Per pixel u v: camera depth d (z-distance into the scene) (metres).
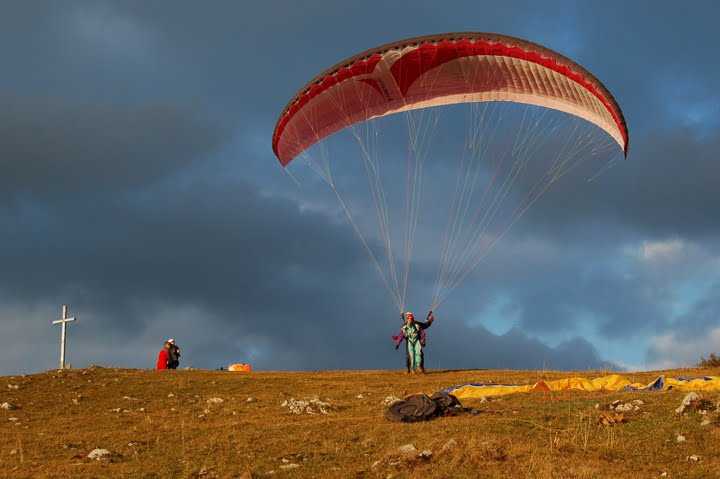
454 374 34.00
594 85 30.19
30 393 30.47
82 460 19.86
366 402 26.84
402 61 33.47
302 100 34.47
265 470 18.06
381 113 36.03
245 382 32.56
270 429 21.92
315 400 25.98
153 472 18.44
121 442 21.59
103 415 26.52
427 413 21.62
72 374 34.09
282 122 35.38
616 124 30.02
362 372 36.22
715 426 18.70
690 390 24.39
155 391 30.83
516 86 33.94
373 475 17.39
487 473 16.97
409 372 35.16
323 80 33.91
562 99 33.09
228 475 17.83
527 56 31.95
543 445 18.41
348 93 34.78
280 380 33.03
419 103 35.47
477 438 18.88
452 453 18.03
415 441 19.23
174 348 39.28
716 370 32.09
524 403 23.64
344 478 17.25
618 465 17.06
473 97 34.81
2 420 25.88
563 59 30.94
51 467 19.16
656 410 20.62
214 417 25.47
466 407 23.12
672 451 17.64
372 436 20.12
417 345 34.97
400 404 22.25
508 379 31.30
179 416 26.00
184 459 19.34
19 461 20.00
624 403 21.48
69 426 24.69
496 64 33.34
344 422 22.16
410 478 16.97
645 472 16.55
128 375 34.41
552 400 23.84
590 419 20.19
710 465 16.64
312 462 18.47
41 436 23.00
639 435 18.77
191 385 31.88
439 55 33.34
